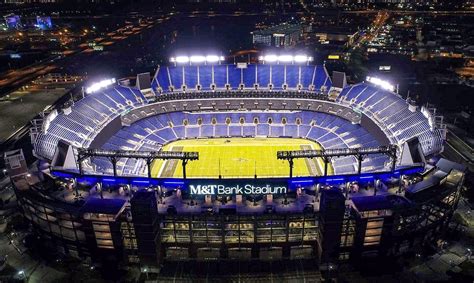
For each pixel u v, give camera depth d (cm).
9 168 7906
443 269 6856
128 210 6900
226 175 10119
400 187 7450
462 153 11219
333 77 13250
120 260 6981
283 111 12975
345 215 6656
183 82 13750
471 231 7869
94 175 7531
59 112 11069
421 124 10219
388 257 7044
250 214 6762
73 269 6994
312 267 6575
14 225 8231
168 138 12112
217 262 6794
